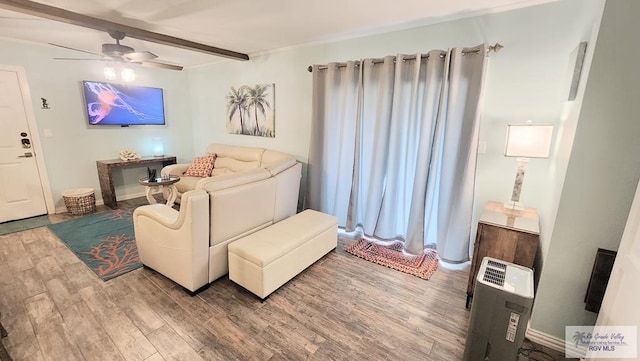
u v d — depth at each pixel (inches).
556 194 75.2
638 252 49.5
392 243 130.2
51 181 160.7
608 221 63.6
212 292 92.9
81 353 68.3
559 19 87.8
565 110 82.7
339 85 135.4
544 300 72.7
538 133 79.4
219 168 185.6
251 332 76.0
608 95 59.6
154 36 126.6
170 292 92.2
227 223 96.2
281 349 70.8
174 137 217.6
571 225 67.2
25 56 145.2
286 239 97.5
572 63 80.0
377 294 93.9
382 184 127.3
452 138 106.4
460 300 91.4
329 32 126.6
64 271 103.0
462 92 103.3
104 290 92.5
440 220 113.9
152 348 70.2
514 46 95.7
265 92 171.5
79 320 78.9
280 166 124.3
